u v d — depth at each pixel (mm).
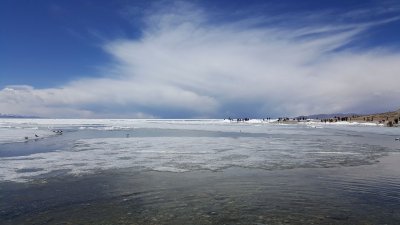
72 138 48969
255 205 13719
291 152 31344
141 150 32500
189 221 11859
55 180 18219
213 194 15422
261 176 19594
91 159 26109
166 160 25781
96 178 18828
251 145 38094
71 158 26609
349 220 11891
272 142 42438
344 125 103125
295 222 11711
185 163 24344
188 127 101188
